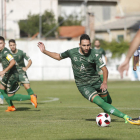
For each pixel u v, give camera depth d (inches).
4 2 3358.8
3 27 3223.4
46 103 1144.2
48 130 569.3
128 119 600.1
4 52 837.2
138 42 330.6
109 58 2965.1
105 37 4793.3
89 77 644.7
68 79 2908.5
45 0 4503.0
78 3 5497.1
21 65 983.6
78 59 634.2
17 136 515.8
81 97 1401.3
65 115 804.6
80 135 517.7
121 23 4874.5
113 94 1541.6
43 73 2864.2
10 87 880.3
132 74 2677.2
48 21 4212.6
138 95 1483.8
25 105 1081.4
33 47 2901.1
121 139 484.1
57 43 2947.8
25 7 4015.8
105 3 5910.4
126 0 6102.4
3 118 746.8
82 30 4480.8
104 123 600.1
